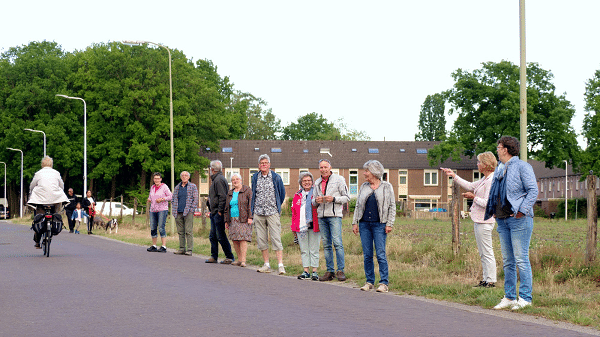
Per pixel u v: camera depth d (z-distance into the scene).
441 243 15.70
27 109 61.81
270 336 6.39
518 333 6.74
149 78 60.00
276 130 106.62
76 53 65.44
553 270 11.26
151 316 7.45
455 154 57.91
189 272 12.12
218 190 14.60
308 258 12.05
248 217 14.13
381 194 10.44
